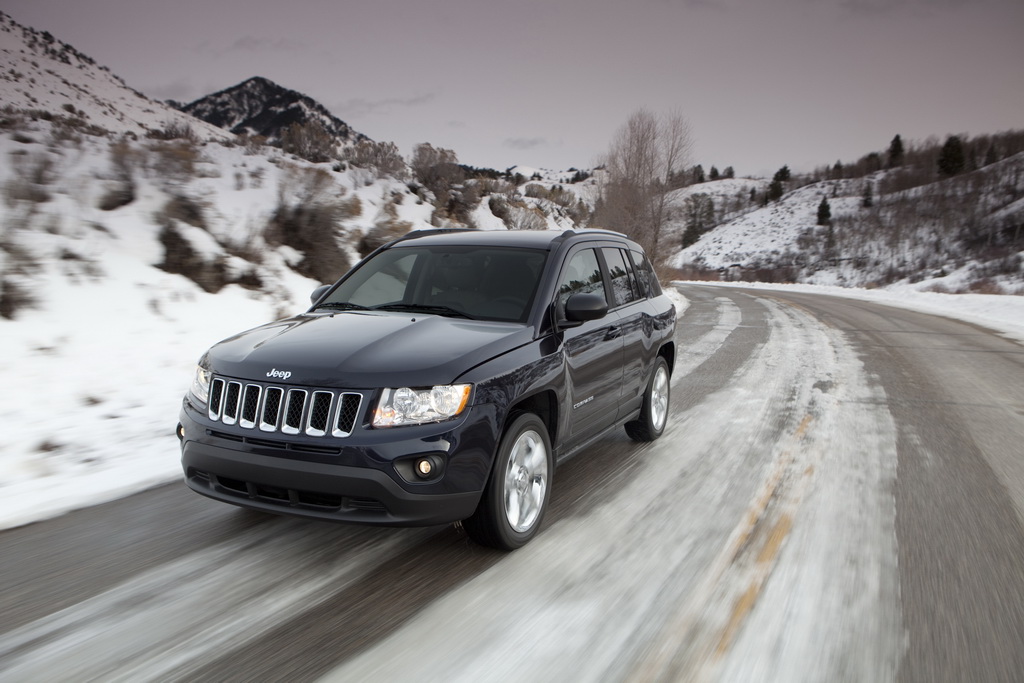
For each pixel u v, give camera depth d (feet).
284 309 33.91
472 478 10.88
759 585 10.80
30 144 46.24
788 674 8.36
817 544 12.51
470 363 11.24
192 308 29.86
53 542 11.90
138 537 12.17
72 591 10.16
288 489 10.57
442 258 15.17
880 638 9.25
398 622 9.44
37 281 26.20
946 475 16.89
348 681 8.00
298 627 9.25
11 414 18.57
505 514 11.64
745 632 9.34
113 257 30.53
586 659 8.60
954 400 26.07
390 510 10.41
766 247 478.18
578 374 13.88
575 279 15.01
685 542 12.51
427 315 13.57
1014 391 28.22
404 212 60.03
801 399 25.86
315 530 12.60
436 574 10.99
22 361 21.75
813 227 495.00
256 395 10.93
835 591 10.64
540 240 15.37
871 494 15.37
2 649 8.58
